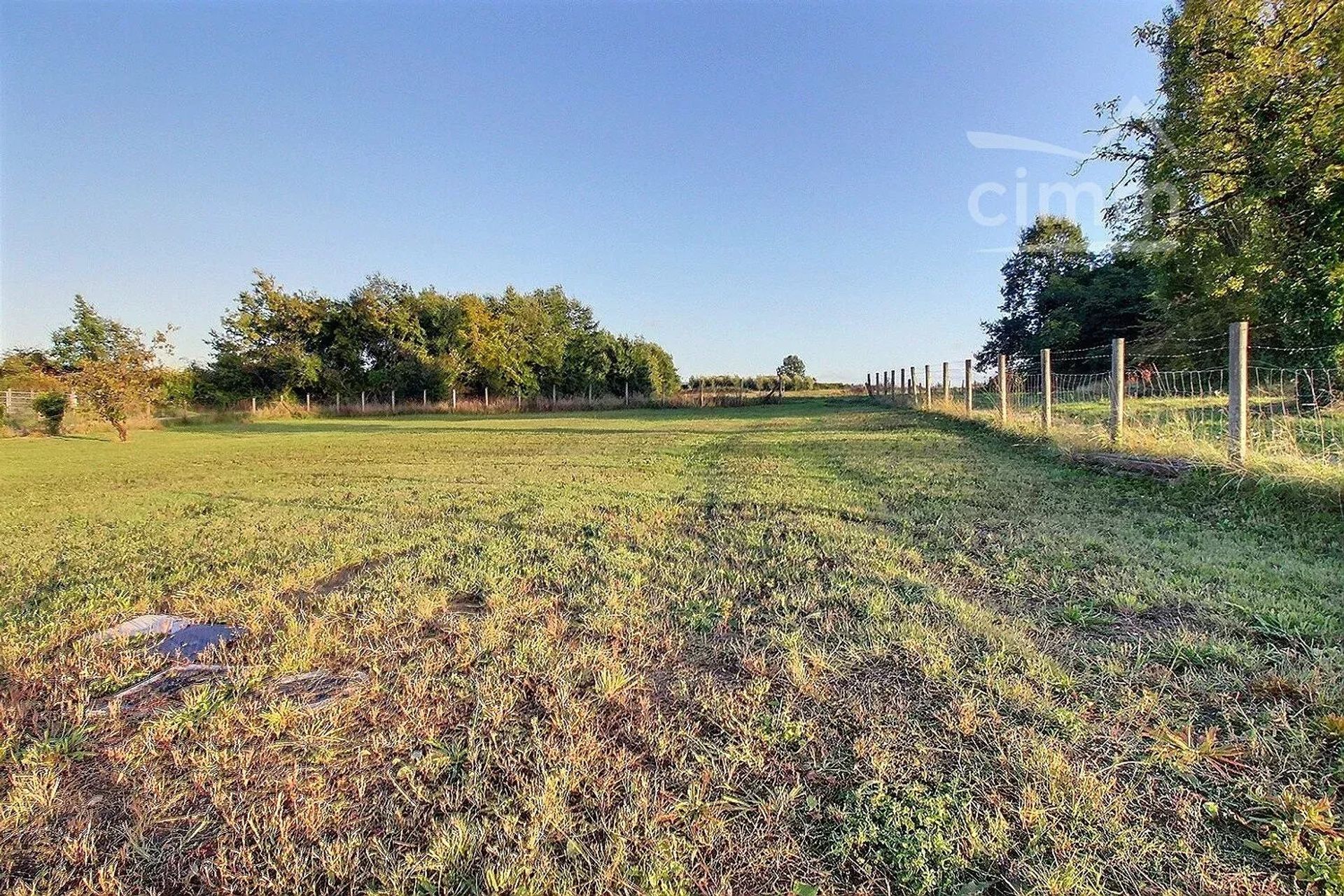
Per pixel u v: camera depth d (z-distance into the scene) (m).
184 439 13.70
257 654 2.20
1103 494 4.34
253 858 1.28
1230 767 1.41
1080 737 1.54
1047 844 1.22
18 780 1.54
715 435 10.73
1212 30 7.43
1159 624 2.15
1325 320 6.10
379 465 7.81
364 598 2.72
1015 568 2.78
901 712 1.69
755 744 1.58
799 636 2.17
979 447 7.14
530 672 2.00
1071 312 19.17
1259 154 6.74
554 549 3.44
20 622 2.62
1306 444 4.39
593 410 25.19
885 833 1.27
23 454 10.53
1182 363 10.47
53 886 1.23
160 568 3.37
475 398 27.27
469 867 1.24
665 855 1.24
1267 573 2.56
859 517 3.91
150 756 1.64
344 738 1.68
